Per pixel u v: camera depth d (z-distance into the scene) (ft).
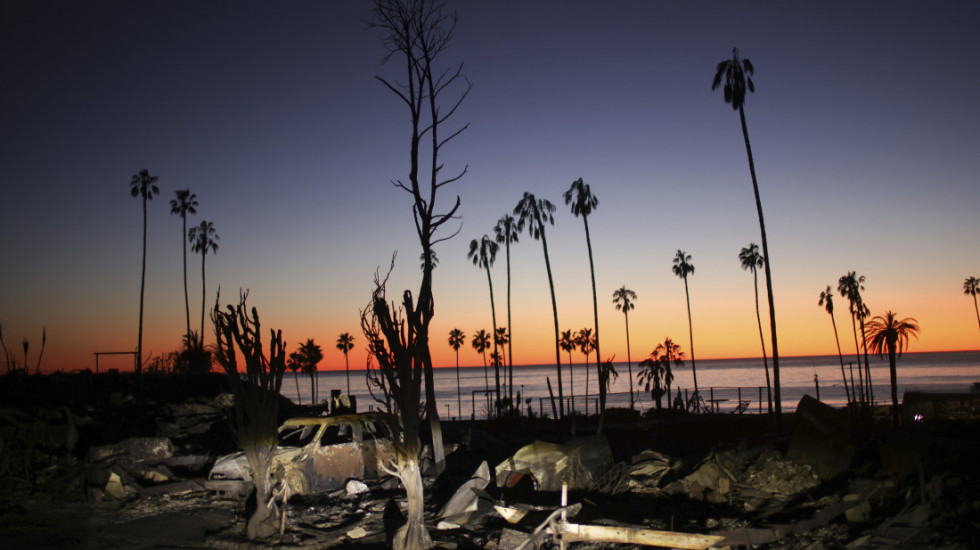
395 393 32.30
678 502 42.86
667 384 148.05
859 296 232.73
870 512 35.68
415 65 50.72
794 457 47.55
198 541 36.09
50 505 44.16
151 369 129.49
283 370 38.42
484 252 193.77
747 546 31.12
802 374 634.84
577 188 132.57
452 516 39.24
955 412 84.69
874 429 67.15
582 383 580.30
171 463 53.93
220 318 37.76
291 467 47.60
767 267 96.89
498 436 102.17
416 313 33.35
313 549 34.19
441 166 49.62
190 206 214.28
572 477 49.01
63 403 67.10
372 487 49.83
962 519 31.45
